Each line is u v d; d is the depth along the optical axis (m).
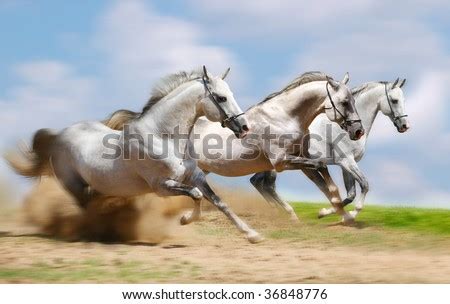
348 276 7.63
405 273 7.82
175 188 9.43
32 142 11.10
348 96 10.95
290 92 11.09
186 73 9.78
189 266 8.20
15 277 7.55
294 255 9.05
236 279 7.48
